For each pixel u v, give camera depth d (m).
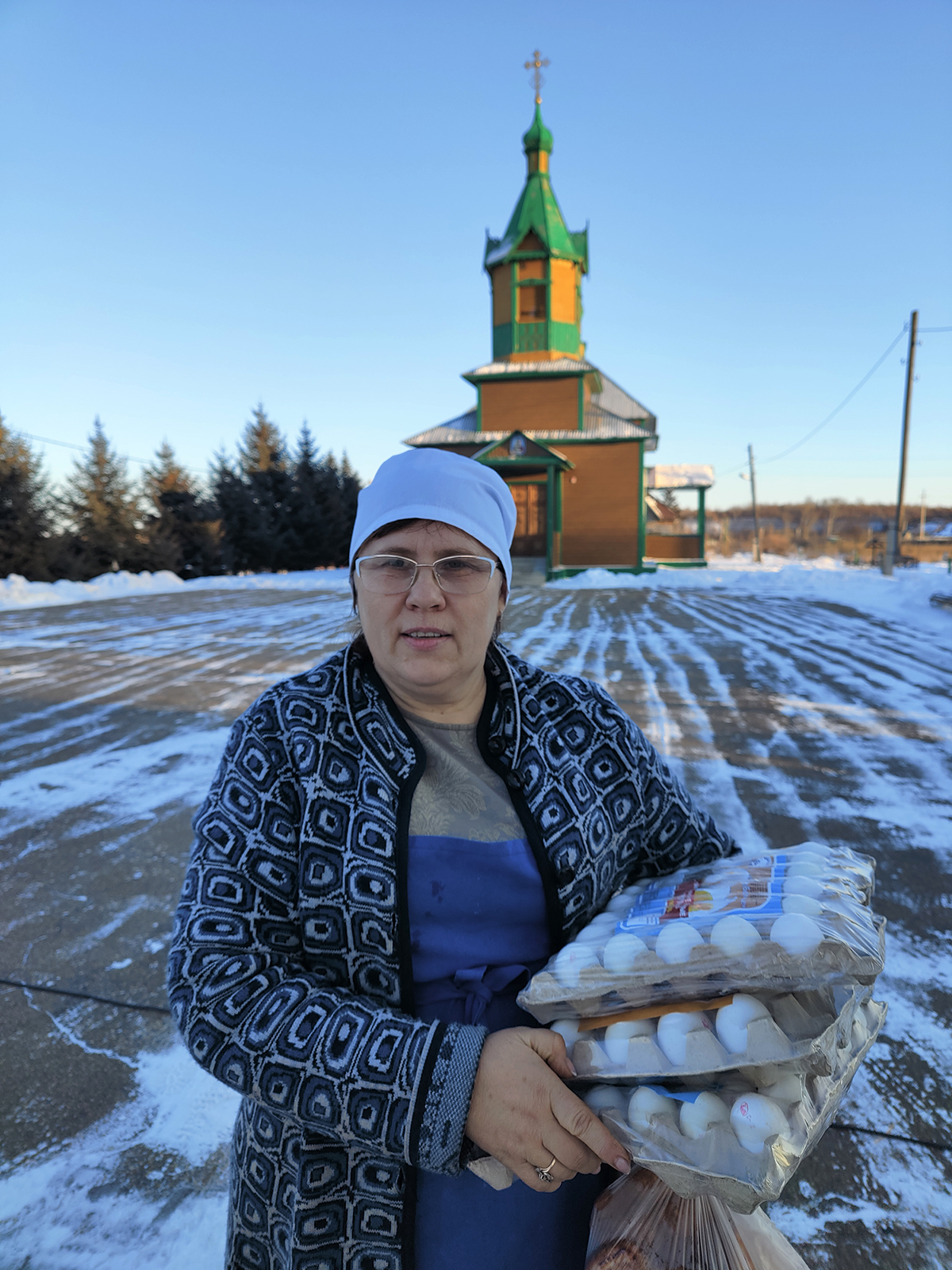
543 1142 0.80
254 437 36.59
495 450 22.89
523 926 1.06
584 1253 1.03
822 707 6.64
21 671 8.45
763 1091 0.83
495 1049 0.83
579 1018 0.90
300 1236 0.93
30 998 2.63
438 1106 0.80
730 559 53.03
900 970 2.77
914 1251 1.69
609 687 7.38
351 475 39.47
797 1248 1.70
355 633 1.17
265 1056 0.83
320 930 0.96
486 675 1.17
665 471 29.83
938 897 3.32
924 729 5.96
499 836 1.06
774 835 4.00
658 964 0.86
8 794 4.66
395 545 1.04
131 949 2.95
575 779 1.12
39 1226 1.76
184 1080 2.24
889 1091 2.18
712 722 6.15
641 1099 0.82
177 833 4.05
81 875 3.58
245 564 31.47
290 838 0.98
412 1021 0.86
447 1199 0.98
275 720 1.04
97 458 24.80
